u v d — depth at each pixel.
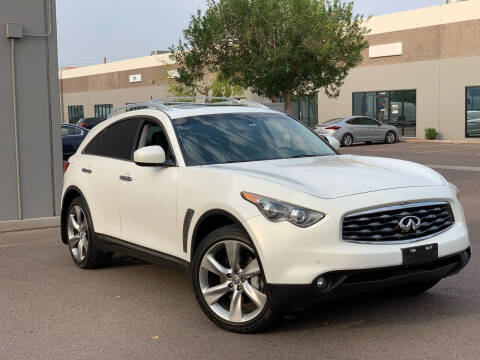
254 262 4.07
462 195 11.09
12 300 5.26
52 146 9.23
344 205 3.91
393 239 4.02
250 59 17.47
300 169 4.55
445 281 5.41
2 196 8.88
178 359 3.82
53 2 9.13
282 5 16.83
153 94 49.19
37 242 7.89
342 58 17.70
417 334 4.09
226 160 4.94
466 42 30.03
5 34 8.80
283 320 4.47
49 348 4.09
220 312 4.32
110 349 4.04
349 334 4.13
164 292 5.39
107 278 5.92
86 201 6.11
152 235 5.14
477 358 3.66
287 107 17.98
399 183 4.27
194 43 18.39
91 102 57.72
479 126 29.91
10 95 8.88
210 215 4.39
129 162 5.58
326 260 3.82
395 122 33.34
